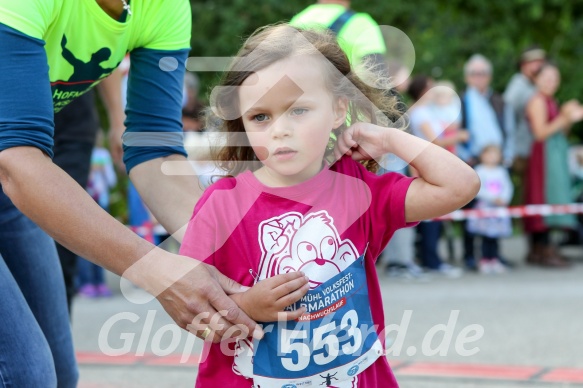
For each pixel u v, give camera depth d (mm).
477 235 10250
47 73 2734
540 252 10508
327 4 5328
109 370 5797
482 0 15555
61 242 2646
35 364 2785
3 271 2840
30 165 2602
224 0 15023
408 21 15422
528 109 10219
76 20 2885
